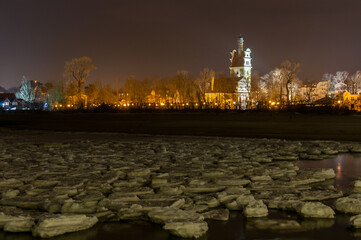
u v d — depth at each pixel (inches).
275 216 316.2
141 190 380.5
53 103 3398.1
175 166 511.8
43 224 284.2
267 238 272.2
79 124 1481.3
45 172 471.8
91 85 3250.5
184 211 312.3
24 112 2391.7
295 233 280.2
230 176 440.8
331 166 524.4
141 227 295.9
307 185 409.7
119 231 288.7
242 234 279.4
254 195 364.8
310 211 312.3
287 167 498.3
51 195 362.9
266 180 422.9
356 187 398.3
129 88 2977.4
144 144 785.6
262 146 709.9
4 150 685.9
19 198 357.1
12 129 1306.6
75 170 487.5
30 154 641.0
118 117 1723.7
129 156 600.7
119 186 407.2
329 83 4079.7
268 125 1203.2
